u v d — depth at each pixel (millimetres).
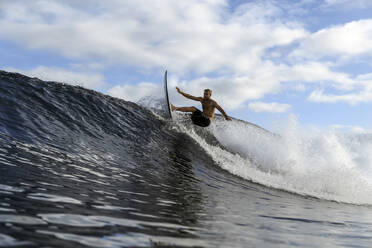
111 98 8445
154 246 1685
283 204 4574
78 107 6715
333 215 4270
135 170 4527
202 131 9219
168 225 2217
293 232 2711
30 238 1504
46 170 3283
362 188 7277
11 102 5414
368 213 5098
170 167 5461
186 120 9344
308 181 7109
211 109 9102
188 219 2543
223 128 10250
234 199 4223
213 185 5012
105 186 3232
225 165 7039
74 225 1830
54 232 1649
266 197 4969
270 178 6922
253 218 3119
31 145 4156
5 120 4688
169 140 7477
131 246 1621
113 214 2248
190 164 6172
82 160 4219
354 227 3498
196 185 4633
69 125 5723
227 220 2787
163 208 2793
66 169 3559
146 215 2408
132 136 6664
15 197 2193
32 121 5082
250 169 7410
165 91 9406
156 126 7996
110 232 1811
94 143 5352
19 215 1832
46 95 6449
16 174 2852
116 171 4152
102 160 4551
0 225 1612
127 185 3527
